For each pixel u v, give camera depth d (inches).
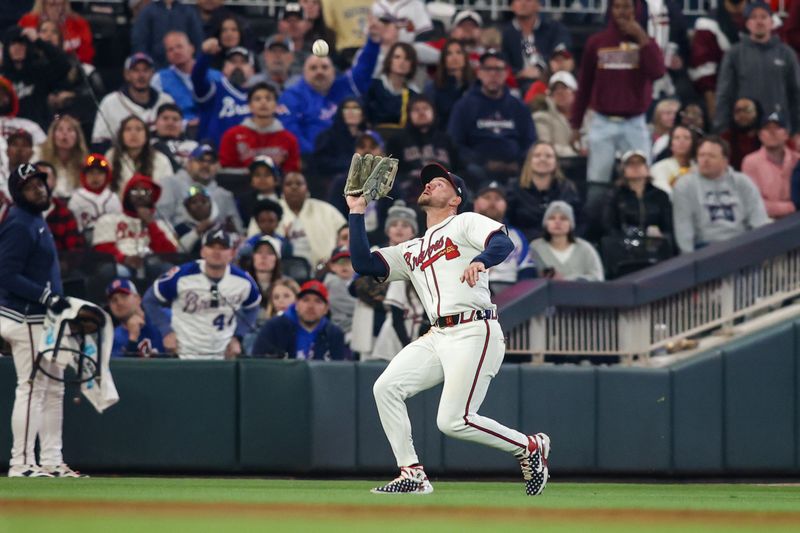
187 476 1320.1
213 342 1386.6
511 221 1667.1
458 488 1130.0
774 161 1760.6
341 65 2074.3
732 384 1385.3
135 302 1398.9
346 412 1320.1
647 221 1654.8
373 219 1665.8
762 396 1387.8
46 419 1245.1
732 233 1654.8
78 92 1824.6
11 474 1213.7
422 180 990.4
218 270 1384.1
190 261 1550.2
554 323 1412.4
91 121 1812.3
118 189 1659.7
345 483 1212.5
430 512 754.8
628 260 1630.2
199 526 640.4
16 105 1732.3
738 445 1384.1
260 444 1312.7
